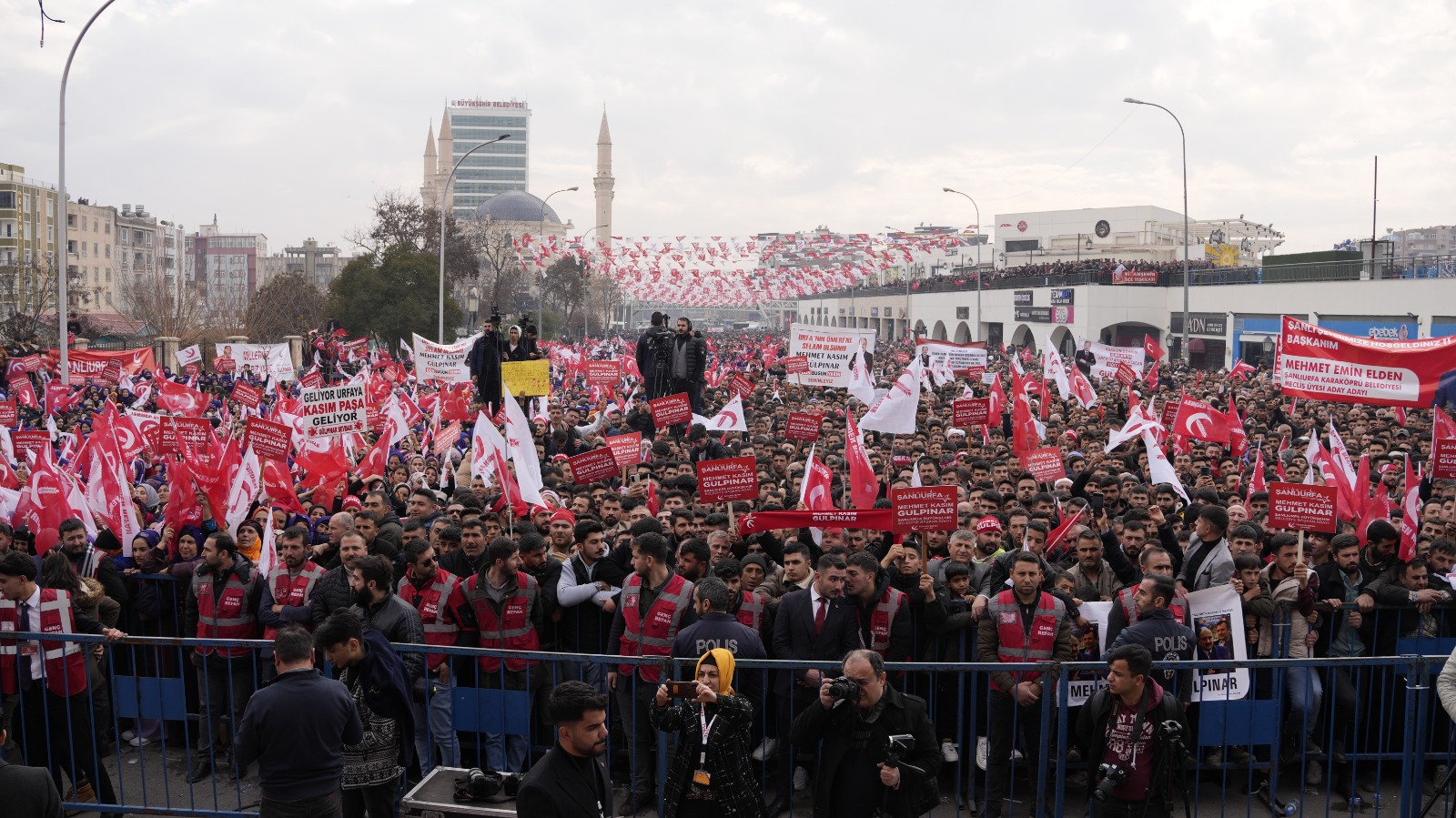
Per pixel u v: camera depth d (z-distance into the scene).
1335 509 9.78
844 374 24.38
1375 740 9.30
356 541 8.69
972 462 16.11
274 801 6.63
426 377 24.47
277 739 6.62
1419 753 7.80
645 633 8.65
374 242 71.75
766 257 75.00
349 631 7.07
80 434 19.72
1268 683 9.00
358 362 36.50
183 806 8.70
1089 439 20.14
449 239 72.44
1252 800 9.02
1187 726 7.02
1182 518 12.18
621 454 14.97
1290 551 9.09
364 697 7.27
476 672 8.59
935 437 19.28
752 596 9.00
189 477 10.67
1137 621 8.45
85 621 8.73
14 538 10.57
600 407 27.05
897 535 10.35
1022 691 8.06
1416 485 12.01
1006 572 9.26
